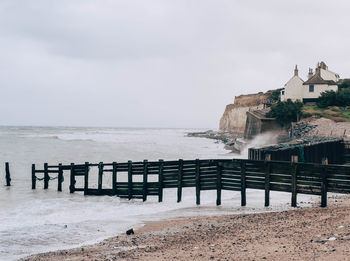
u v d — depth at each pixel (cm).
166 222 2314
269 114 8500
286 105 8131
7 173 4125
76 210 2808
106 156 7712
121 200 3281
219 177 2914
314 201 2847
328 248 1316
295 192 2556
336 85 9062
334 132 6806
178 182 3095
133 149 9894
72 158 7288
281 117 8169
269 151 3866
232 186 2878
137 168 3325
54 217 2555
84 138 15700
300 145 4450
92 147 10281
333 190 2425
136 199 3338
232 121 19762
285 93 9344
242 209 2688
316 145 4734
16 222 2386
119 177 4638
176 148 10850
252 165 2777
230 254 1398
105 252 1619
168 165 3156
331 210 2188
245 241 1595
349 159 5616
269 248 1426
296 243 1455
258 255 1339
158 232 2019
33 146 10256
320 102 8700
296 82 9238
